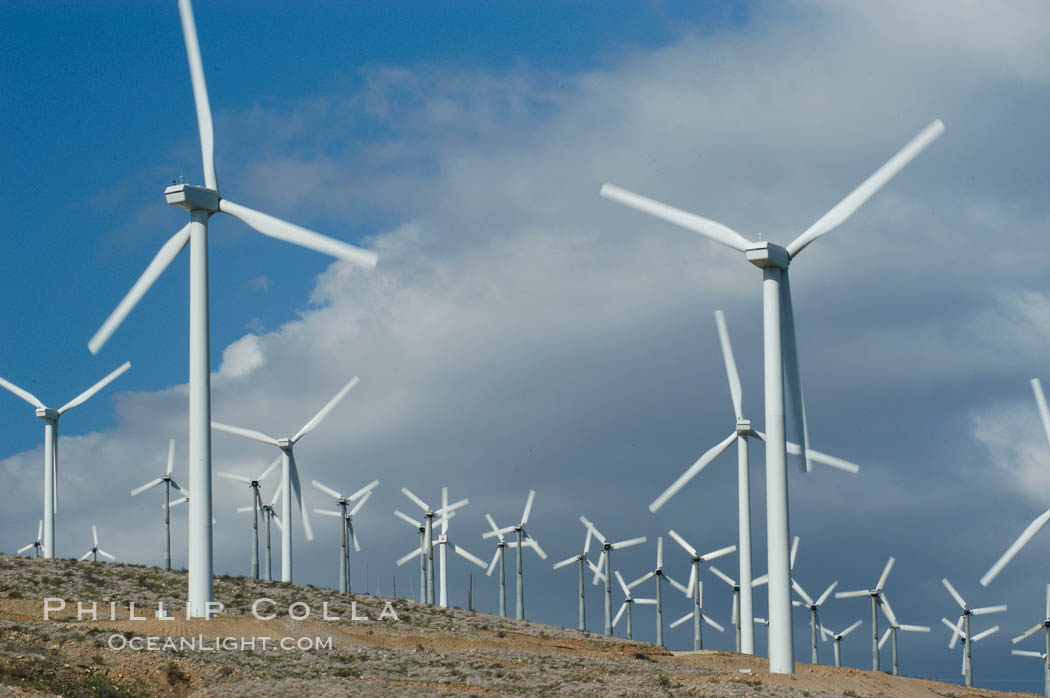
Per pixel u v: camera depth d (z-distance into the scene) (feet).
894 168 396.98
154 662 326.44
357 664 377.09
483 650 429.79
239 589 572.10
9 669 290.76
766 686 370.53
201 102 441.27
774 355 401.29
